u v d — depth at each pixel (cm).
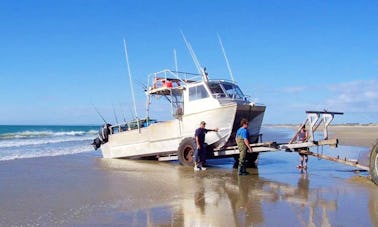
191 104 1444
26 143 3183
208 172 1292
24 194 946
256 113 1404
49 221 705
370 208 769
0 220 714
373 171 988
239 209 768
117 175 1247
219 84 1439
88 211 772
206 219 702
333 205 795
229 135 1363
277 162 1552
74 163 1602
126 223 687
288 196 886
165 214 741
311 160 1611
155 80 1591
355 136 3838
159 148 1572
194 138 1402
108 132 1823
